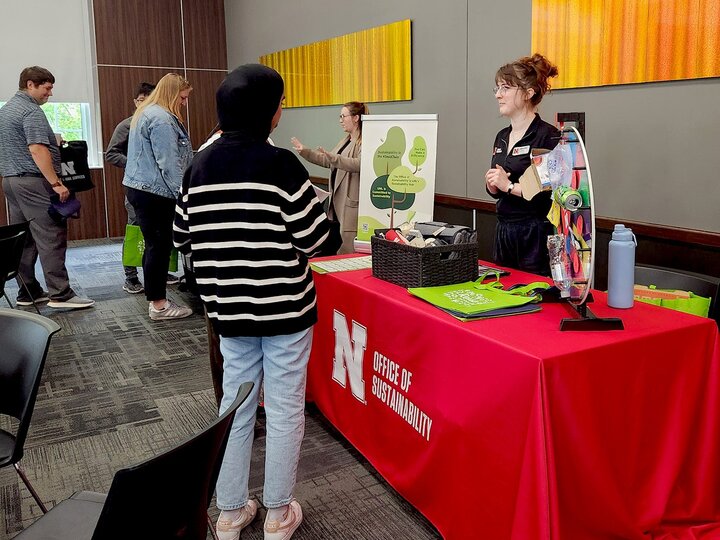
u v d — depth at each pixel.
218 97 1.70
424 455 1.94
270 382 1.86
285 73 6.36
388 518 2.08
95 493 1.53
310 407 2.92
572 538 1.60
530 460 1.51
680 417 1.75
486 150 3.99
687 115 2.85
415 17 4.45
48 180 4.26
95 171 7.21
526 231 2.66
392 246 2.25
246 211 1.67
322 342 2.61
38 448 2.60
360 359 2.30
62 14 7.06
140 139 4.02
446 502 1.86
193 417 2.88
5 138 4.25
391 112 4.83
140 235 4.88
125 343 3.90
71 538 1.36
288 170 1.68
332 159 3.96
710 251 2.84
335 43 5.40
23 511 2.16
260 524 2.07
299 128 6.27
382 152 3.19
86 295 5.05
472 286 2.14
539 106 3.59
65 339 3.98
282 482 1.90
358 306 2.27
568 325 1.70
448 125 4.28
